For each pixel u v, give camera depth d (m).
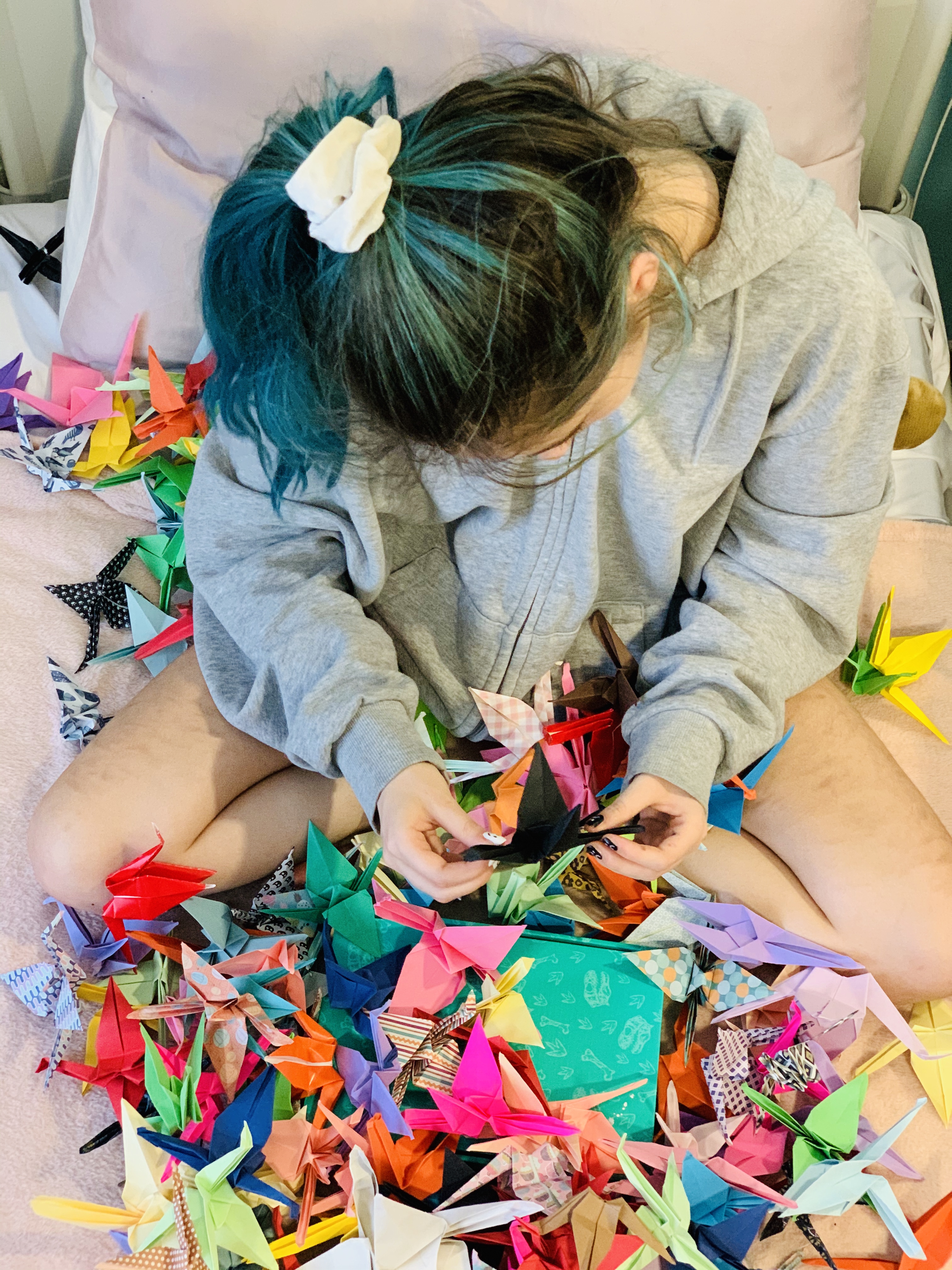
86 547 1.23
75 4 1.37
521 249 0.56
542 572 0.92
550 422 0.62
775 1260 0.86
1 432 1.30
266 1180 0.84
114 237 1.24
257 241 0.63
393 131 0.55
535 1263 0.80
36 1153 0.87
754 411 0.85
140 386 1.25
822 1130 0.86
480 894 1.00
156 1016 0.88
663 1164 0.86
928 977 0.94
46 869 0.93
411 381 0.59
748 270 0.77
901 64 1.41
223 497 0.93
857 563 0.95
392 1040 0.85
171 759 0.95
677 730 0.90
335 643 0.91
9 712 1.10
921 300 1.42
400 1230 0.77
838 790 0.97
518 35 1.15
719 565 0.98
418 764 0.85
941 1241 0.87
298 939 0.95
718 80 1.17
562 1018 0.94
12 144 1.47
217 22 1.14
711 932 0.95
